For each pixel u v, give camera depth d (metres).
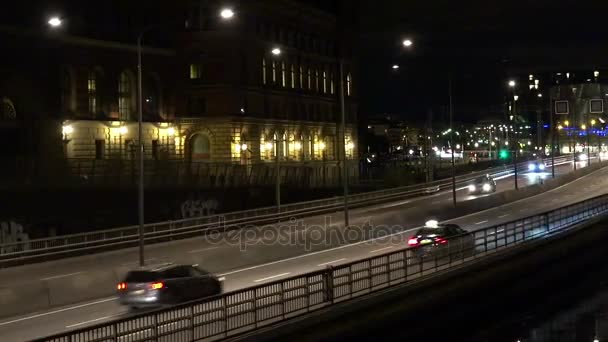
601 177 99.94
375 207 73.44
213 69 97.94
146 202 69.00
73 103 84.56
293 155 111.69
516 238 43.38
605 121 113.25
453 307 32.38
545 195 81.81
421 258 31.45
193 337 19.42
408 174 95.44
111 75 89.62
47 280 29.08
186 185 73.81
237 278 34.53
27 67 79.06
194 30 98.00
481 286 35.38
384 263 29.41
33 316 26.78
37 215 63.47
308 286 24.08
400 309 28.11
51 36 81.25
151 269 25.25
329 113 122.50
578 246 49.56
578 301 39.53
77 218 65.25
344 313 24.77
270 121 105.69
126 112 93.06
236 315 21.09
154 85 97.12
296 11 112.56
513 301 38.94
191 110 99.19
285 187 82.94
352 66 129.38
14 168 67.12
